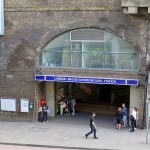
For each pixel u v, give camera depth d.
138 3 24.83
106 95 35.38
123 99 34.66
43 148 23.48
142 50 25.97
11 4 27.48
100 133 25.91
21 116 28.47
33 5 27.19
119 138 24.89
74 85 34.12
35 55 27.75
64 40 27.33
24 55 27.94
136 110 26.36
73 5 26.52
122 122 27.14
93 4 26.20
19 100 28.36
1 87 28.56
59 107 30.83
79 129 26.81
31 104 28.19
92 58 27.05
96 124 28.03
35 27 27.45
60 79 27.41
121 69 26.56
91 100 35.28
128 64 26.48
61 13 26.84
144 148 23.09
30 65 27.94
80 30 26.94
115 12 26.00
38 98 28.47
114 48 26.59
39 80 27.81
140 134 25.69
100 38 26.72
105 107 33.25
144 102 26.45
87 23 26.52
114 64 26.73
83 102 34.78
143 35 25.81
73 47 27.25
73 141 24.36
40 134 25.77
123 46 26.42
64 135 25.53
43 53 27.77
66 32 27.12
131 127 27.05
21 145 23.95
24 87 28.20
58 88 30.52
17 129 26.81
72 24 26.78
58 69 27.53
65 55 27.47
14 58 28.09
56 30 27.11
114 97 34.81
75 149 23.28
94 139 24.72
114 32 26.23
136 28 25.86
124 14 25.86
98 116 30.25
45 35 27.36
